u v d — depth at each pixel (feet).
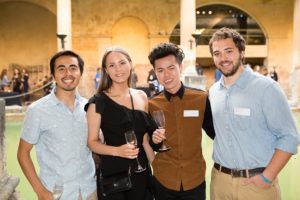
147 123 10.30
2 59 86.53
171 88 10.42
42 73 87.04
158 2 82.38
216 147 10.58
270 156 9.91
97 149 9.87
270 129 9.68
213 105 10.41
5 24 86.22
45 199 9.77
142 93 10.90
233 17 88.84
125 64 10.14
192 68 55.83
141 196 10.48
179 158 10.53
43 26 86.89
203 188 10.77
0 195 9.56
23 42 86.84
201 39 88.33
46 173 10.04
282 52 87.30
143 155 10.53
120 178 10.03
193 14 61.87
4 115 10.44
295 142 9.36
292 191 19.15
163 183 10.66
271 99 9.44
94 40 81.00
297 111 54.85
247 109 9.68
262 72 78.74
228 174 10.14
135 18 82.28
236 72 9.91
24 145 9.95
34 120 9.86
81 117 10.25
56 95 10.35
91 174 10.53
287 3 86.53
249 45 86.99
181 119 10.50
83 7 80.18
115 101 10.28
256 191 9.82
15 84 65.00
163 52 10.27
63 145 9.93
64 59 10.11
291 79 65.10
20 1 84.89
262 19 86.84
